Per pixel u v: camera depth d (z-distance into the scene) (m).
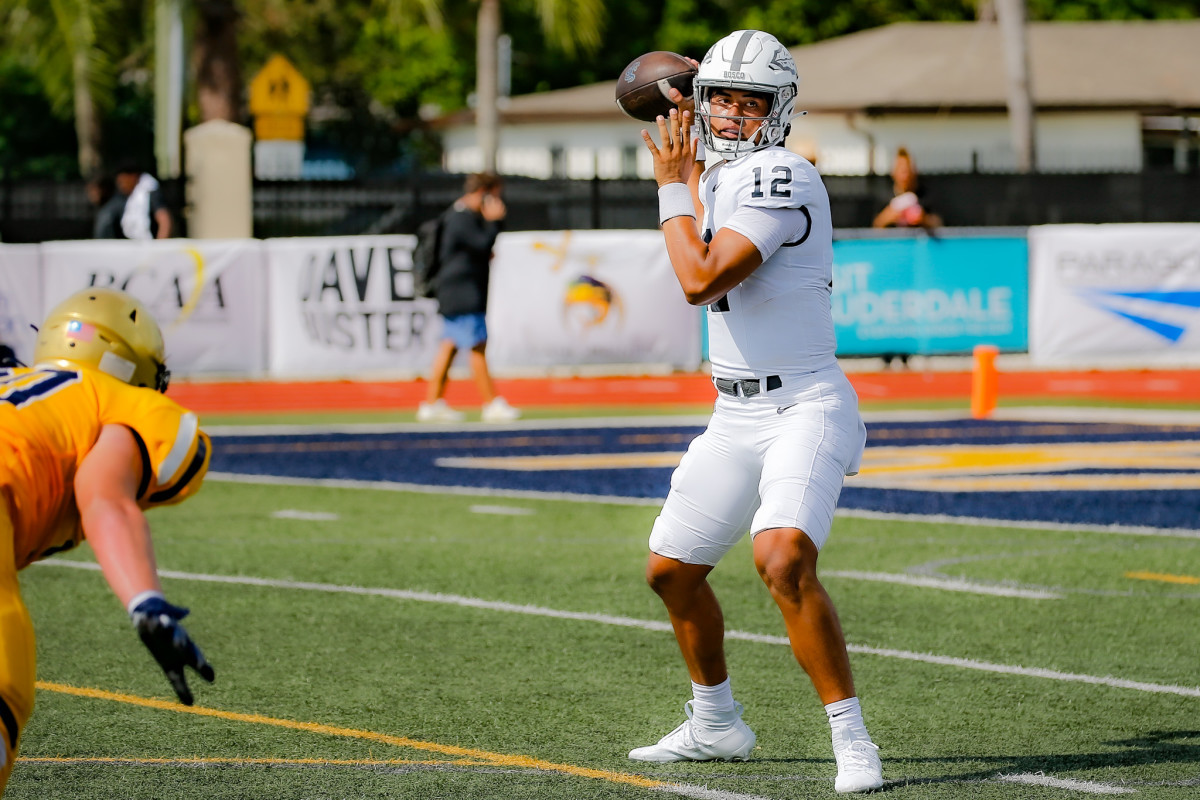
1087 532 32.31
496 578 27.69
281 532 32.53
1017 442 47.44
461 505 36.25
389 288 63.25
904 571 28.30
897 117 128.12
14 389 12.06
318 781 16.38
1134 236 66.19
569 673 21.16
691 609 16.69
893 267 65.62
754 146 16.09
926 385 62.94
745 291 15.86
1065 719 18.84
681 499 16.44
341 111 174.50
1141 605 25.52
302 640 23.05
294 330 62.94
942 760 17.08
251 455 45.41
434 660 21.88
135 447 12.02
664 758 17.11
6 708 10.76
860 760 15.68
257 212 76.38
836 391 15.99
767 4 165.88
